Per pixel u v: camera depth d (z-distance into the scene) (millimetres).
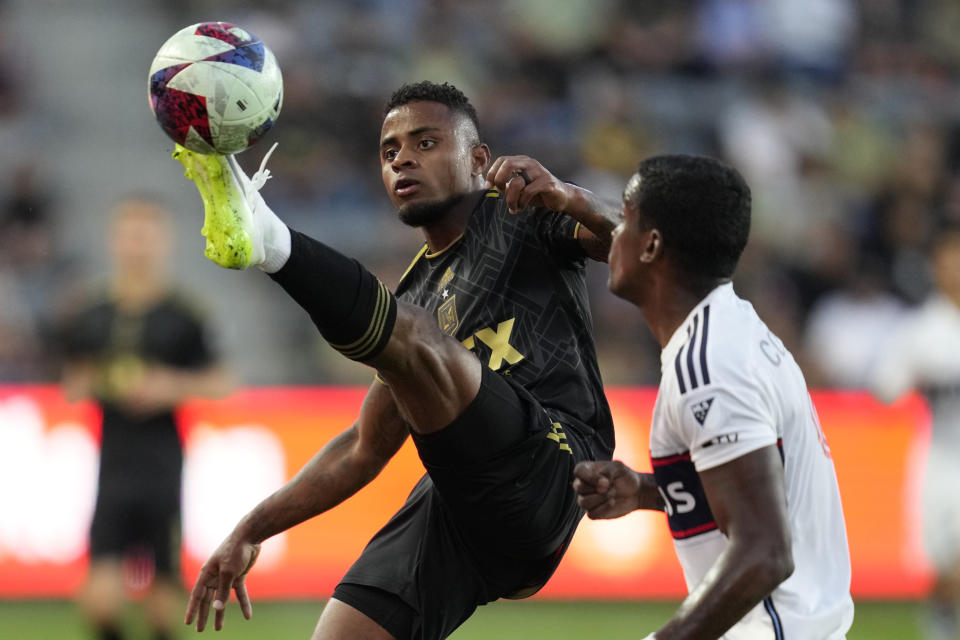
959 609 26844
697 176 10945
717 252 10961
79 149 45500
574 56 48375
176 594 24547
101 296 25016
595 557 31891
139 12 50656
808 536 10820
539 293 13922
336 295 11398
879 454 32688
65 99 47125
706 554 10906
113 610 23531
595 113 46438
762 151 46219
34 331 36875
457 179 14023
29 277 38969
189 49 10922
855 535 32281
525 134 45094
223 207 10961
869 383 38625
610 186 44250
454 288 14070
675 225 10914
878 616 30562
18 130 45000
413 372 11922
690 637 9750
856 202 45719
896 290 42625
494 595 13922
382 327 11602
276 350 39844
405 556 13664
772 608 10625
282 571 30719
